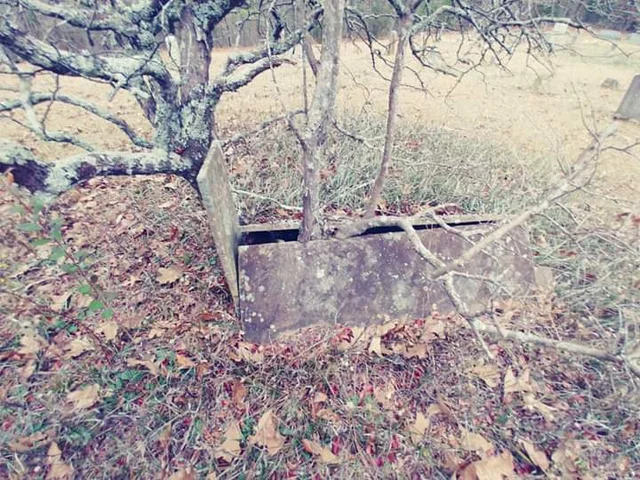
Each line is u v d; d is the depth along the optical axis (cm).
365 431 194
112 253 287
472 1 289
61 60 179
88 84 665
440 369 222
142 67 204
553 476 179
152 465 177
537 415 203
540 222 321
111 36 260
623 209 350
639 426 196
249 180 362
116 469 175
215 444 186
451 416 200
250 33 776
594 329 245
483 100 655
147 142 247
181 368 215
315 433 192
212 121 253
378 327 241
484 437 194
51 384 203
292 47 242
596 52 985
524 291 268
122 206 336
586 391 211
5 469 173
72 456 178
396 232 271
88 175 207
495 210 340
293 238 283
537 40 269
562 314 257
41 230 196
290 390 207
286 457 183
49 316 228
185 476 173
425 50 279
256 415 198
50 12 179
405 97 641
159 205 338
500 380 219
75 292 252
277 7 248
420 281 254
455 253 265
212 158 211
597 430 197
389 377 218
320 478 176
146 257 286
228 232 232
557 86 754
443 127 461
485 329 165
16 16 187
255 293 237
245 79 234
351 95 617
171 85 232
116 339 227
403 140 428
